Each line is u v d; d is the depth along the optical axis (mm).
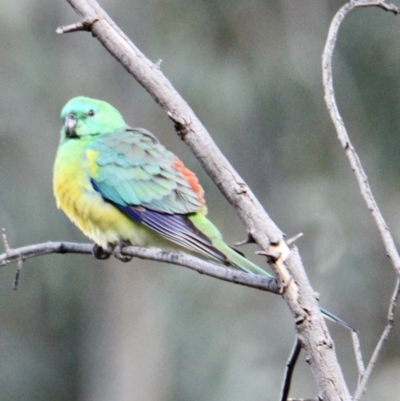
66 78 13578
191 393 13516
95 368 14211
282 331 13805
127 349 14008
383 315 13133
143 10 13281
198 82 12750
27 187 13008
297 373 13492
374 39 12453
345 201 12992
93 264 14047
